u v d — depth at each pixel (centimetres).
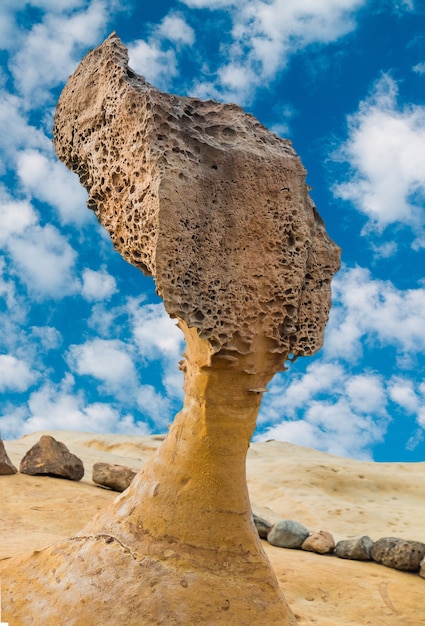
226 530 422
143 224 406
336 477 1452
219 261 414
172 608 394
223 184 425
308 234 445
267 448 1886
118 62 446
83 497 836
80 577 418
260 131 461
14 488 846
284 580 638
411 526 1135
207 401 422
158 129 412
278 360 435
